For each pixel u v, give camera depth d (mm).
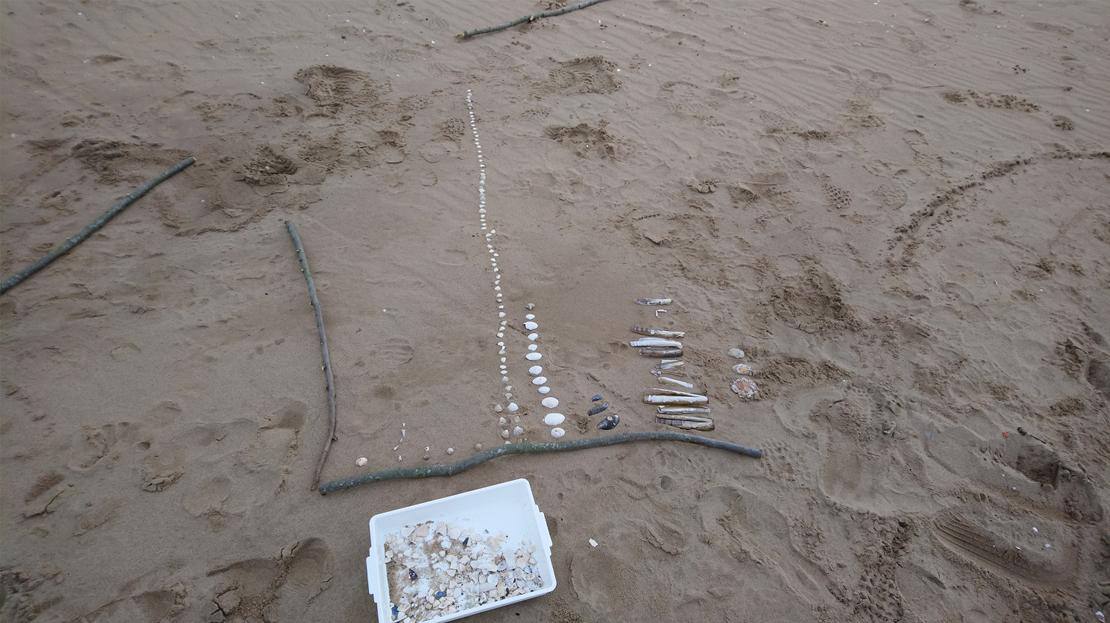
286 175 5039
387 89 6133
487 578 2697
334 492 3014
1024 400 3684
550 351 3838
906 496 3188
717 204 5109
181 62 6023
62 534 2793
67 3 6387
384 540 2783
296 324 3863
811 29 7621
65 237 4262
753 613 2723
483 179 5207
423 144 5516
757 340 3994
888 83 6715
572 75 6609
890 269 4562
